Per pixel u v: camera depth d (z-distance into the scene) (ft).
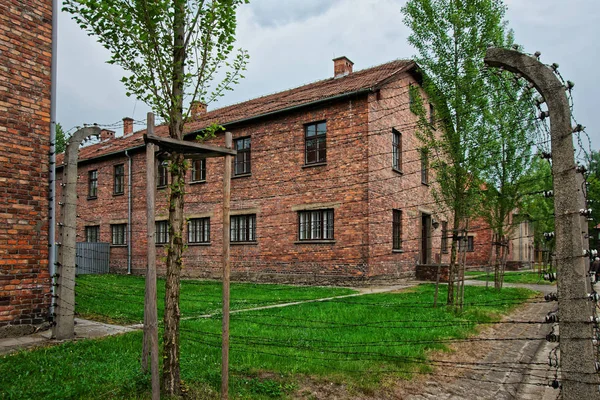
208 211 64.03
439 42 33.06
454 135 32.19
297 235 53.93
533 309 35.06
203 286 48.32
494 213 44.86
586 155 11.16
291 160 55.11
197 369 16.97
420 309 30.83
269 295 40.42
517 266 86.38
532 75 11.52
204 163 65.72
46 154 26.43
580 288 10.62
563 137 11.05
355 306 32.19
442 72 32.83
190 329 23.93
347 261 49.32
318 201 52.26
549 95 11.30
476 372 18.33
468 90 31.86
